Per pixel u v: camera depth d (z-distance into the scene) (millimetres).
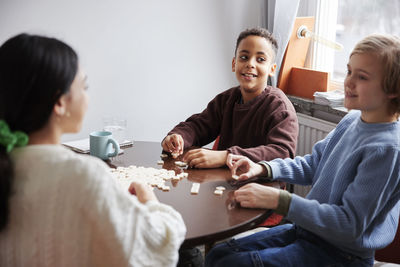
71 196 923
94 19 2664
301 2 3117
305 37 2943
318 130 2799
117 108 2869
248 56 2082
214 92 3184
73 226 927
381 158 1405
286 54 2936
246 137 2121
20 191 914
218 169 1812
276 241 1664
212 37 3066
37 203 915
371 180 1402
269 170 1717
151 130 3025
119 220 941
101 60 2744
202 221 1350
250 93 2131
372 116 1500
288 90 3055
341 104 2713
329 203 1543
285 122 1965
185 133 2117
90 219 928
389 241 1527
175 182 1655
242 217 1386
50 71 923
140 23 2811
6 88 917
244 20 3143
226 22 3088
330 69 3088
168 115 3059
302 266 1503
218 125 2273
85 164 942
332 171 1596
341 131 1688
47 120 955
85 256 944
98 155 1862
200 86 3115
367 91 1441
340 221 1420
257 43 2066
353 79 1476
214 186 1634
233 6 3080
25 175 922
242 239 1687
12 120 930
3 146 905
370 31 2773
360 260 1536
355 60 1460
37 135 967
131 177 1647
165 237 1021
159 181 1628
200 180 1686
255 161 1826
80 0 2598
